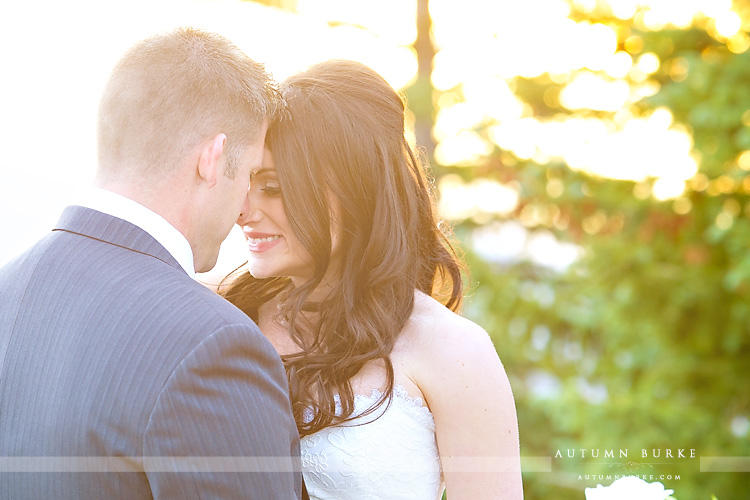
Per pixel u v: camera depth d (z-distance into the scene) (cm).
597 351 456
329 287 168
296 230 151
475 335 155
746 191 402
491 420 150
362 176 154
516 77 469
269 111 139
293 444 125
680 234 416
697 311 418
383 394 153
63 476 110
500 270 464
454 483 152
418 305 163
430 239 174
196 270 134
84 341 113
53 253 123
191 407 109
